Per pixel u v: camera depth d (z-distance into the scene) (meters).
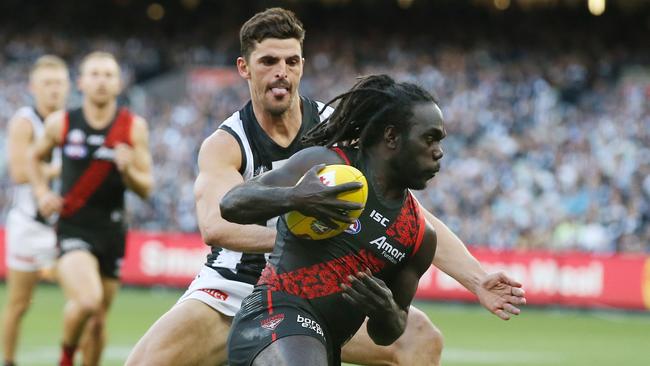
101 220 30.27
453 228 75.50
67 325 27.97
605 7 108.50
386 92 14.57
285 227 15.20
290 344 14.37
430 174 14.66
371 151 14.87
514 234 73.88
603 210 73.50
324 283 14.84
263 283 15.30
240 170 19.11
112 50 109.12
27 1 114.25
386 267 15.00
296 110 19.52
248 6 116.31
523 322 57.84
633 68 100.81
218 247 19.86
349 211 14.02
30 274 33.69
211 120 92.38
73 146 30.11
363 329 19.47
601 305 64.31
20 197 33.81
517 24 110.00
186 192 80.94
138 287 71.50
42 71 34.28
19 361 37.47
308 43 110.44
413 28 112.06
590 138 84.00
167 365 18.72
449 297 67.31
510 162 82.19
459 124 89.56
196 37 113.94
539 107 91.44
